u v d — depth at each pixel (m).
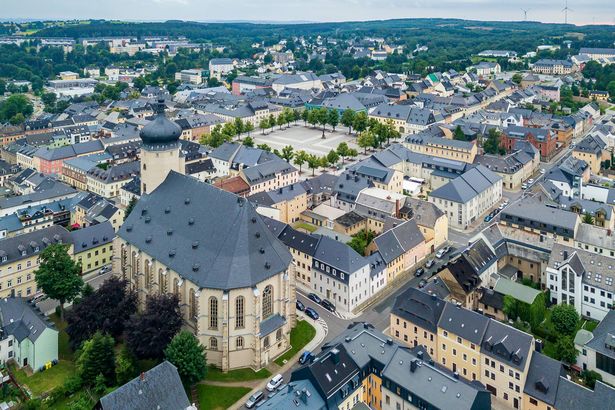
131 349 113.06
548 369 105.38
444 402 95.25
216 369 119.19
